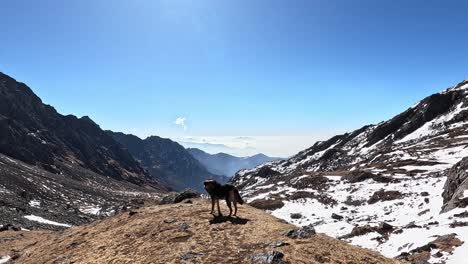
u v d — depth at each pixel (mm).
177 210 28297
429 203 58938
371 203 70750
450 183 55281
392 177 85000
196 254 18656
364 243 42719
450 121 162875
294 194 88438
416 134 169625
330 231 53875
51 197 151125
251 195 109125
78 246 25656
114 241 23922
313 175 110625
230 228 22172
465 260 28469
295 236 20453
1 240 43250
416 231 39594
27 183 154000
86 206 152000
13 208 86188
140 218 27922
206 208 28188
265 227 22172
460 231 34500
